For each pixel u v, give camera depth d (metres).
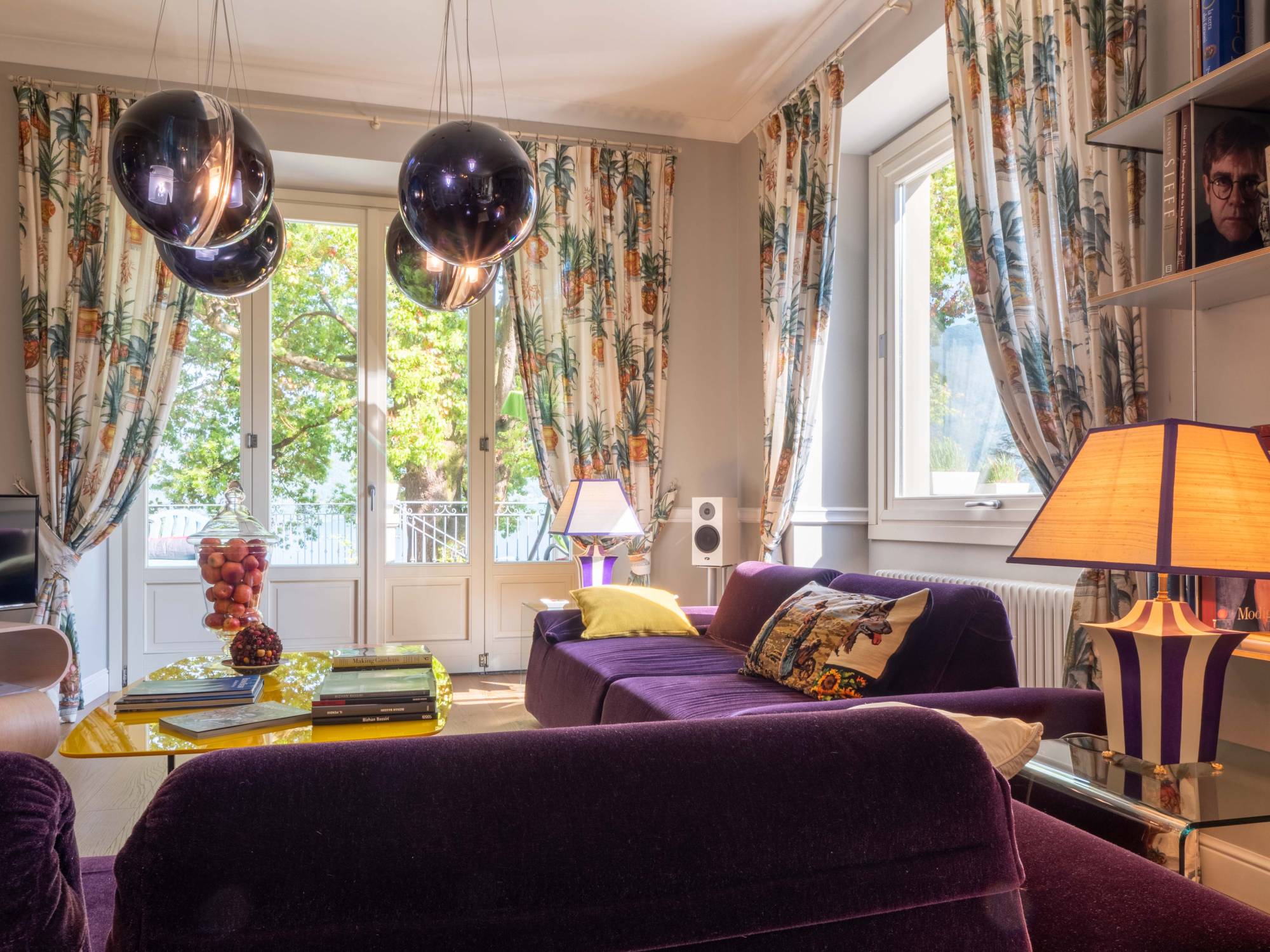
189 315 4.46
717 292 5.20
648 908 0.74
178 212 1.81
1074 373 2.70
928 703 1.83
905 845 0.82
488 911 0.71
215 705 2.25
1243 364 2.21
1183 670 1.48
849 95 4.04
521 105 4.86
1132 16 2.42
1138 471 1.45
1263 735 2.04
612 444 4.93
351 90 4.60
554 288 4.94
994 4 3.03
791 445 4.30
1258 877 1.97
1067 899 0.97
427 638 5.06
